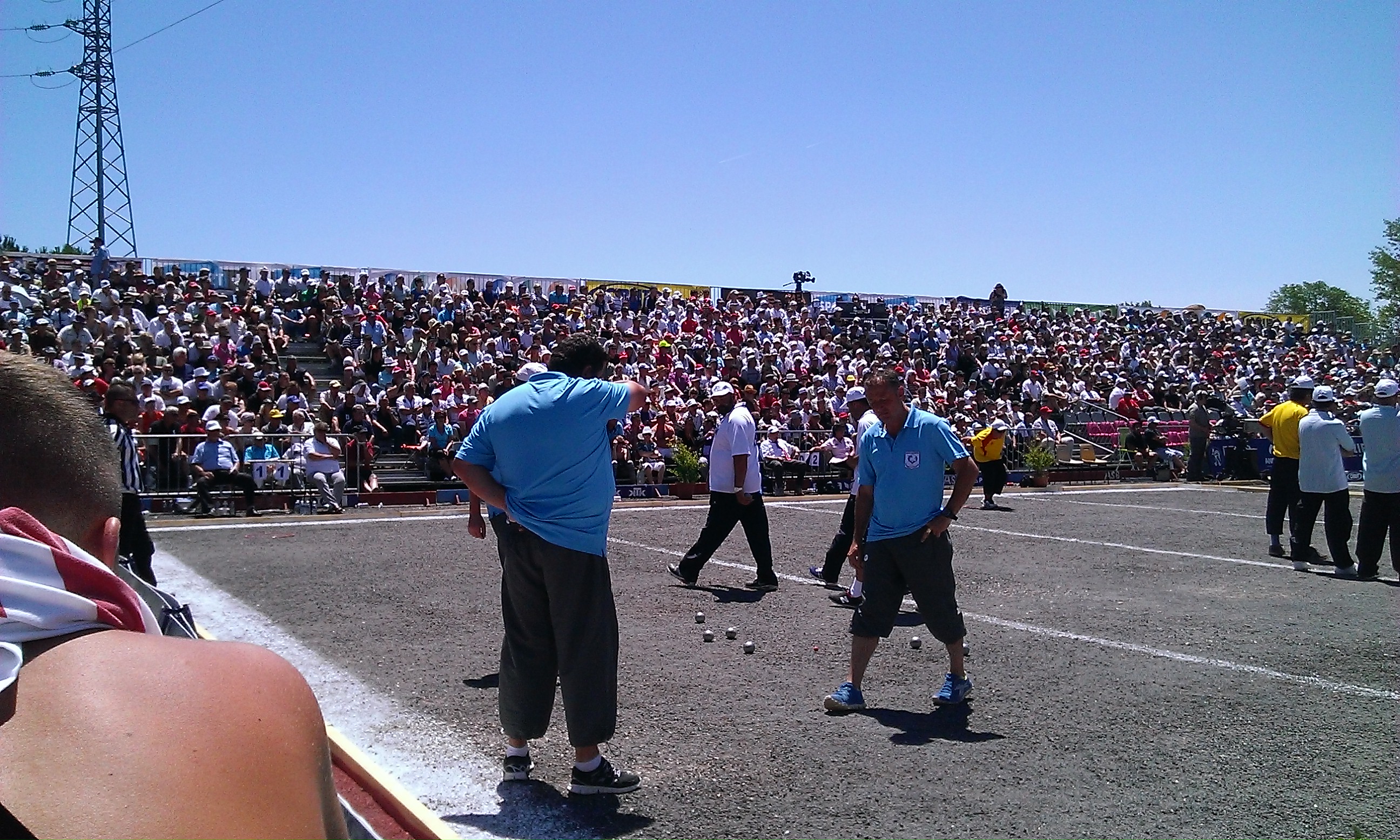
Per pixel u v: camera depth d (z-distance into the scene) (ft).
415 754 14.57
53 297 60.75
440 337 70.49
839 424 64.95
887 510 16.93
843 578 30.07
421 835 11.87
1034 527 42.47
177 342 57.11
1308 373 114.01
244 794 2.98
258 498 44.65
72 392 3.74
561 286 88.33
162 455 43.62
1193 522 44.75
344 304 71.20
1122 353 107.76
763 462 61.36
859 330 100.89
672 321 90.17
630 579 29.04
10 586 3.01
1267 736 15.90
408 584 26.96
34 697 2.90
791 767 14.30
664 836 12.06
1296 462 34.19
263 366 57.82
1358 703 17.69
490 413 13.15
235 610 23.52
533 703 13.29
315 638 21.06
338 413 54.34
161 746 2.92
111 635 3.24
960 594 27.55
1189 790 13.61
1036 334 109.50
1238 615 25.08
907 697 17.85
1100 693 18.21
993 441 50.93
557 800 13.07
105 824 2.69
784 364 85.05
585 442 12.86
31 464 3.42
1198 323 128.47
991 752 15.02
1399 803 13.28
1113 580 29.81
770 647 21.34
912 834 12.15
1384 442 29.89
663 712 16.76
